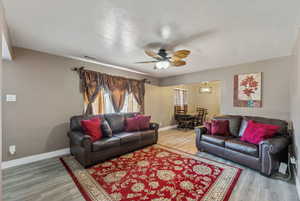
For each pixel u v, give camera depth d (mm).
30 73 2840
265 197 1816
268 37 2238
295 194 1870
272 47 2635
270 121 2887
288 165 2410
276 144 2230
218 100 7805
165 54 2643
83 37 2293
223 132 3254
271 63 3270
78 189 1968
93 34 2189
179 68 4230
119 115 3840
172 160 2893
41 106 2973
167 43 2486
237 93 3762
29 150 2824
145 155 3158
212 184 2080
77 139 2689
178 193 1885
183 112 6941
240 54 3010
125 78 4430
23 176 2293
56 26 1968
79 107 3496
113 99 4082
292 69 2764
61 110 3230
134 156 3096
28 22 1861
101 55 3156
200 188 1988
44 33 2164
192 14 1681
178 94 6867
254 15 1691
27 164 2729
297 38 2174
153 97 5496
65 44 2576
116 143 2975
